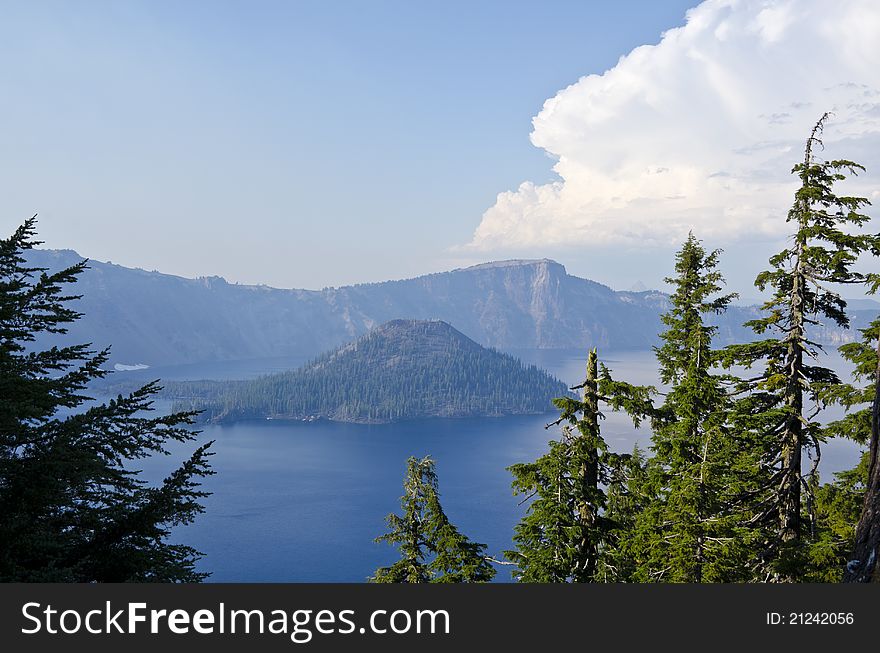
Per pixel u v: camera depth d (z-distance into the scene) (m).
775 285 20.08
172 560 13.73
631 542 20.83
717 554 18.77
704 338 23.31
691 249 24.77
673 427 21.12
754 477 20.09
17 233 16.91
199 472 13.82
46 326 16.12
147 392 15.19
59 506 13.24
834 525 20.95
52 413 14.05
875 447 8.31
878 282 17.75
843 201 18.09
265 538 161.38
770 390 20.05
